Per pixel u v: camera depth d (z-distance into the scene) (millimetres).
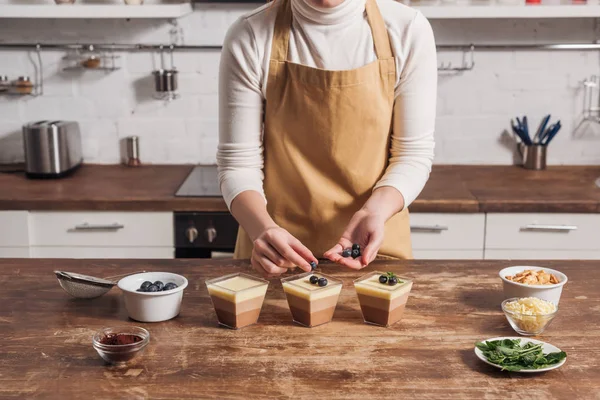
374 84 2104
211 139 3873
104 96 3822
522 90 3805
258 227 1941
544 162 3760
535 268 2000
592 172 3711
